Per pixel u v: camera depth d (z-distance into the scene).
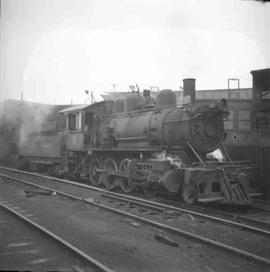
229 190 10.37
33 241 6.51
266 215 9.63
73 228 7.52
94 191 12.81
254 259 5.61
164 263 5.54
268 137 12.77
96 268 5.18
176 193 11.62
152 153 12.64
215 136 11.71
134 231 7.36
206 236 7.07
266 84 12.82
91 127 16.81
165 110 12.62
